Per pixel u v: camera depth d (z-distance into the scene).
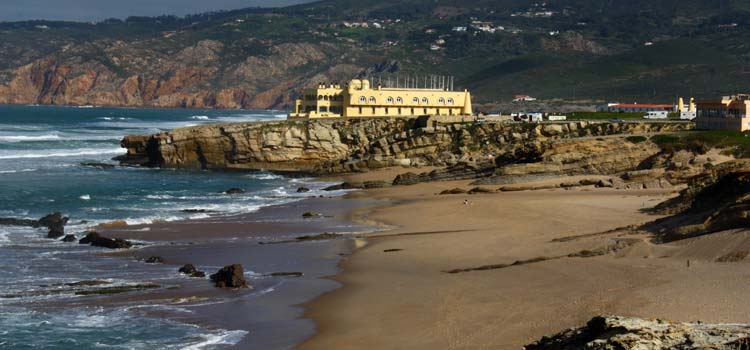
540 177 139.00
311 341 57.47
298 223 107.50
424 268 77.62
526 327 56.28
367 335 58.16
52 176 161.25
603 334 41.62
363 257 83.94
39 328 60.06
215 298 68.69
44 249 87.81
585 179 132.50
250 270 79.38
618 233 83.50
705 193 87.06
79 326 60.78
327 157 186.12
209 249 89.44
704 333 39.72
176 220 109.06
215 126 184.25
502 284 68.44
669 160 138.12
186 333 59.59
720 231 74.44
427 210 114.94
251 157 182.88
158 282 73.75
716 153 138.50
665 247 74.31
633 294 60.81
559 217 99.81
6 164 182.12
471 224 100.81
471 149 172.00
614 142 145.88
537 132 171.25
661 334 40.00
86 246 90.00
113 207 120.38
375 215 114.00
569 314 57.84
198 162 184.00
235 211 118.31
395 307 64.62
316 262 82.44
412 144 176.00
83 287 71.25
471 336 55.88
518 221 99.69
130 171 176.25
